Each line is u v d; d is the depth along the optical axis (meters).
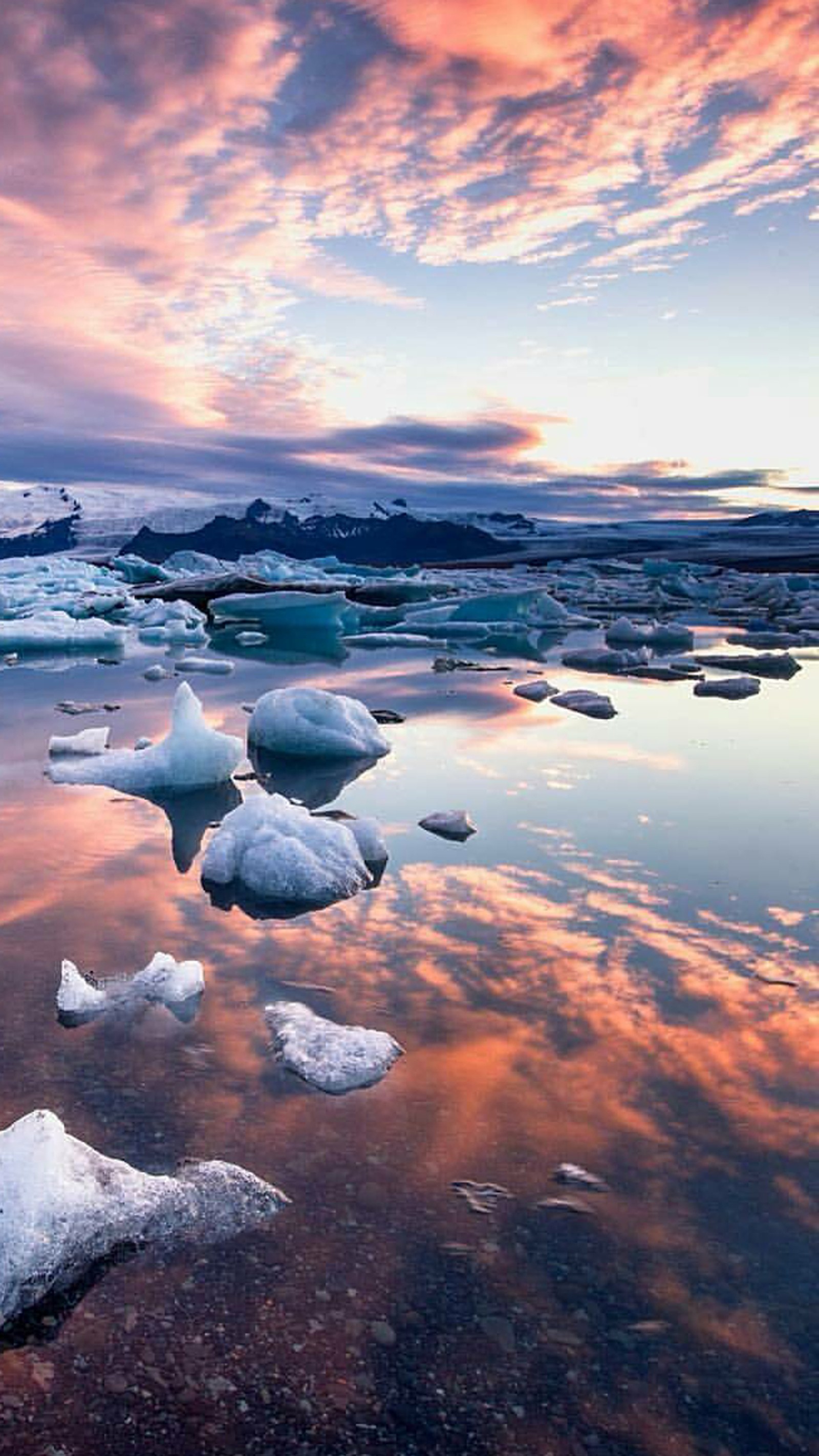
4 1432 1.35
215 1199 1.86
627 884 3.89
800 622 19.33
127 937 3.26
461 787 5.60
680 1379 1.47
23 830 4.59
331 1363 1.49
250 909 3.56
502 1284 1.67
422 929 3.38
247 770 6.06
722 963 3.09
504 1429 1.38
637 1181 1.96
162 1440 1.34
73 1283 1.65
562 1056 2.48
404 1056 2.47
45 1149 1.79
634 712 8.52
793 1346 1.54
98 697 9.54
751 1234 1.81
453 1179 1.96
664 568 39.44
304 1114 2.19
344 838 4.07
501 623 18.34
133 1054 2.45
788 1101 2.27
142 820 4.82
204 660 11.96
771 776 5.87
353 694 9.70
